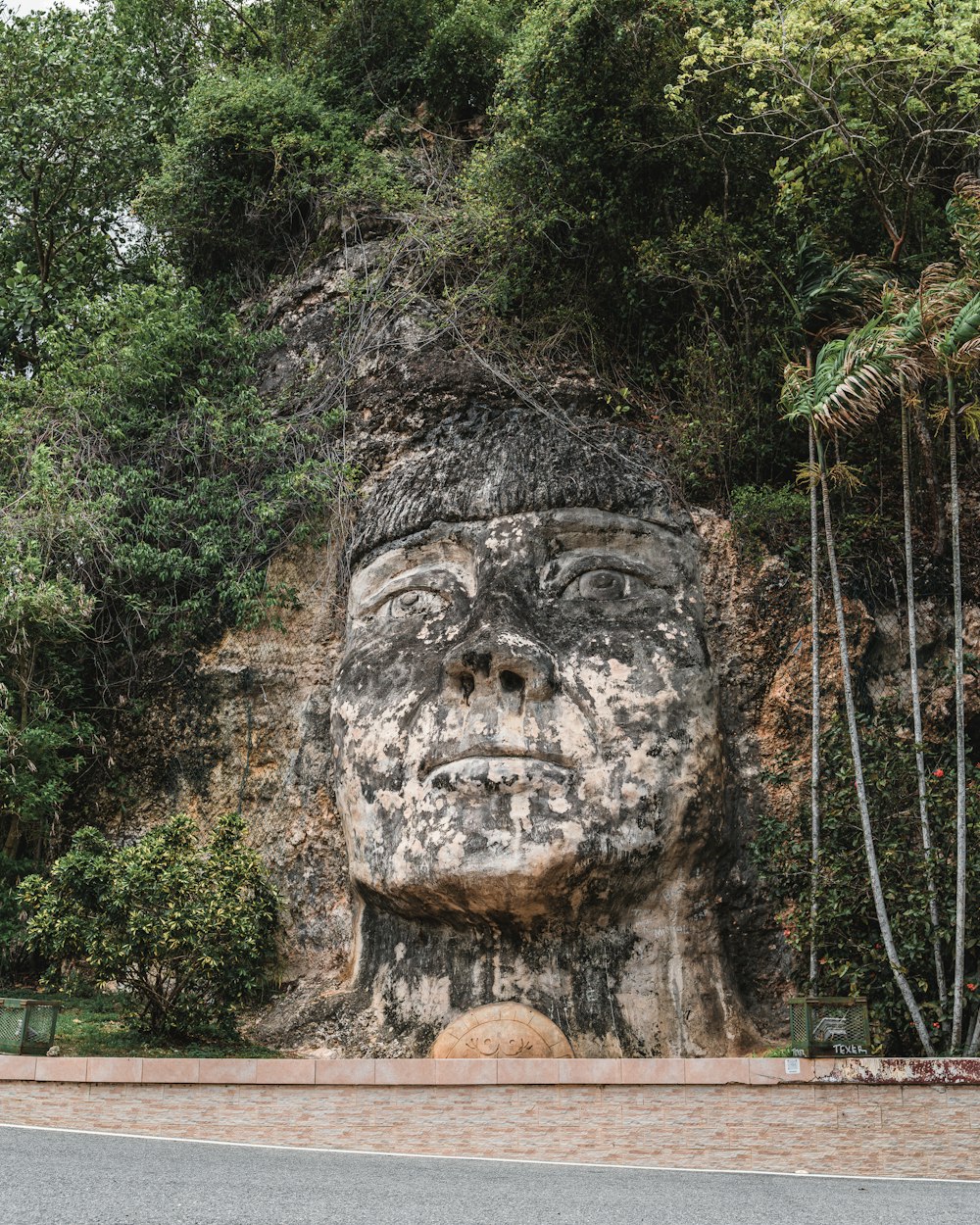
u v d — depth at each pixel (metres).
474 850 13.73
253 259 20.62
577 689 14.27
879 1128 10.59
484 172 18.62
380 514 16.02
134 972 13.64
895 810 13.50
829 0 16.28
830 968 13.30
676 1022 13.76
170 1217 7.21
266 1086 11.12
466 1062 11.04
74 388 18.70
